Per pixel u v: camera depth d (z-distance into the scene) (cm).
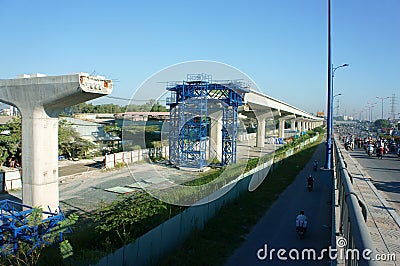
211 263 966
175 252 1000
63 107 1489
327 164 2272
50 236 938
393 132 8169
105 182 2239
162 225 958
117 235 909
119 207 996
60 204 1700
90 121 4169
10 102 1452
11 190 1984
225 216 1391
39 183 1423
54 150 1482
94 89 1341
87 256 775
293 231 1257
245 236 1192
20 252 837
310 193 1916
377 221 877
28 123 1421
